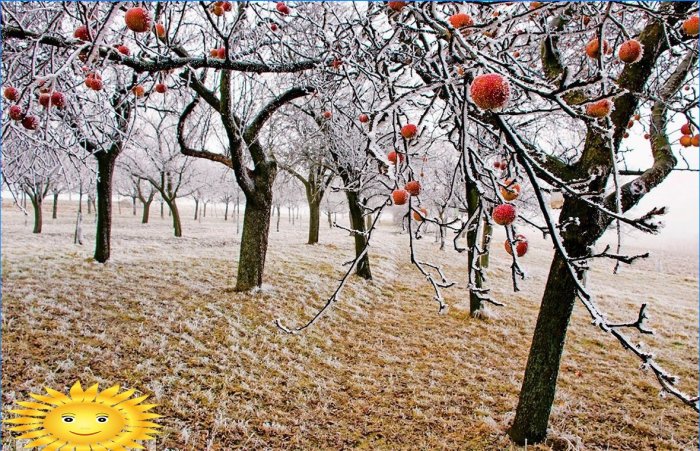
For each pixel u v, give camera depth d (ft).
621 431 15.52
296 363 19.44
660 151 12.95
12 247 39.63
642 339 25.82
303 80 19.35
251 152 27.22
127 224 80.69
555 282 13.21
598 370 21.02
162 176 59.52
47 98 7.10
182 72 18.58
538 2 6.55
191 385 16.28
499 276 41.93
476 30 4.78
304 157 37.58
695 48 10.44
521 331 25.96
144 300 24.39
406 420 15.69
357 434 14.70
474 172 5.29
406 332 24.85
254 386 16.99
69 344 17.99
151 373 16.67
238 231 77.87
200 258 38.96
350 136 18.02
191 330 20.98
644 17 12.28
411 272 41.63
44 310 21.31
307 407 16.11
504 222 4.76
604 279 46.93
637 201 11.94
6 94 7.33
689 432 15.75
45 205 120.78
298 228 95.71
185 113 24.99
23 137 11.75
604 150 11.28
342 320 25.59
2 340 17.39
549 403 14.03
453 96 4.91
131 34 9.23
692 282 47.73
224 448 13.07
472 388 18.38
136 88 11.40
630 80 10.84
